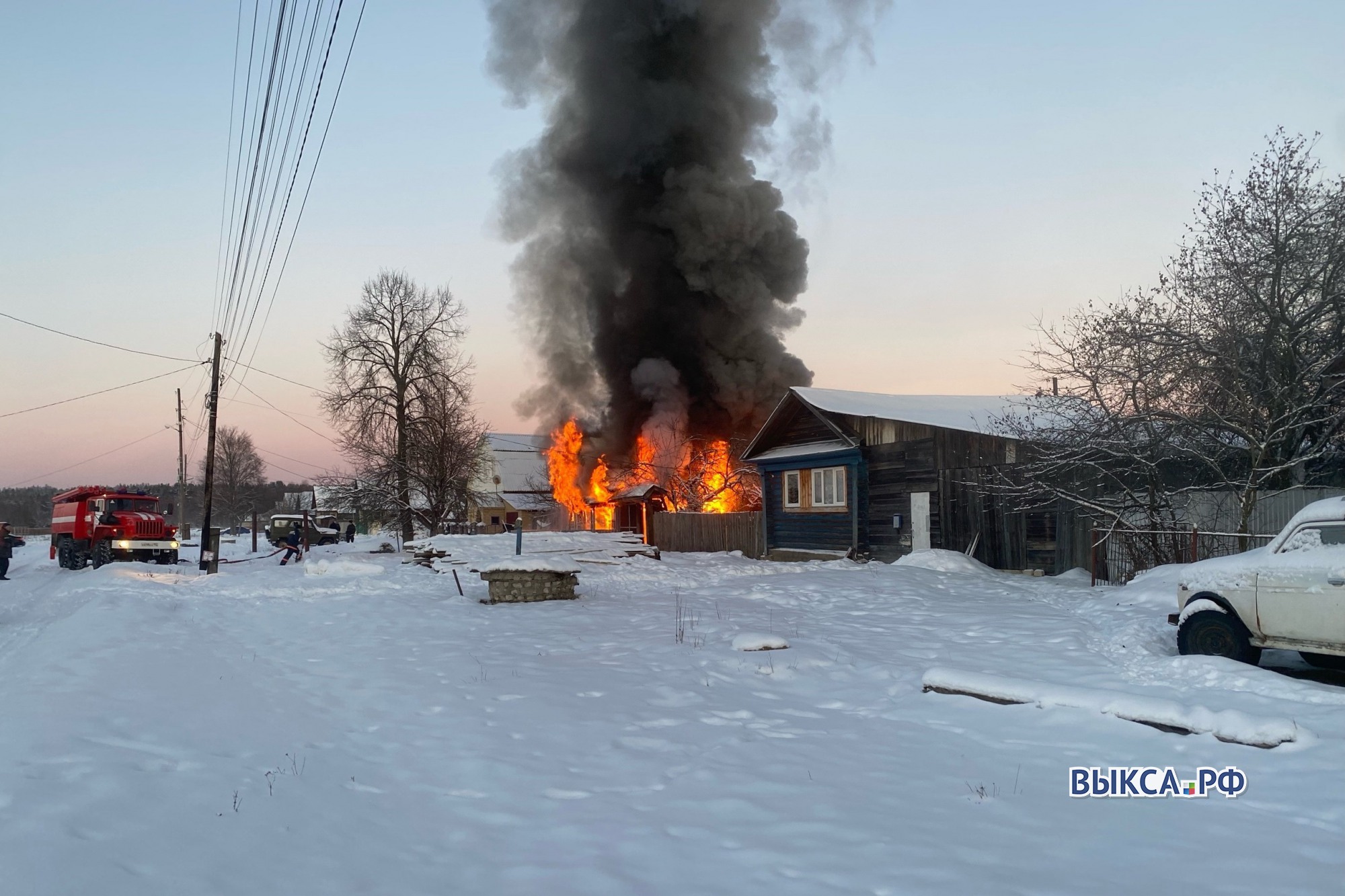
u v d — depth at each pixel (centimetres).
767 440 2548
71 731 573
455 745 613
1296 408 1413
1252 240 1420
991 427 1845
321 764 562
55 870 353
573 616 1295
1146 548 1538
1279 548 827
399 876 392
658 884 386
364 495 3756
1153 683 761
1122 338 1506
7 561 2769
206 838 414
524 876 395
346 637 1145
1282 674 849
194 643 1046
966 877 392
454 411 3831
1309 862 411
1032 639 997
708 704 736
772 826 459
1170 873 398
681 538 2873
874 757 589
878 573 1747
